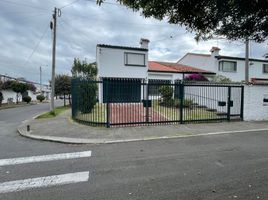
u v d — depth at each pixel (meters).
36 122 13.36
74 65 23.11
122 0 3.67
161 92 14.20
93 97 13.19
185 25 3.74
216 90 14.80
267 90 14.09
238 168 5.81
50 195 4.45
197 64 32.84
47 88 77.38
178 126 11.50
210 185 4.79
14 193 4.55
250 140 8.92
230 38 3.89
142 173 5.51
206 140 8.90
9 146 8.34
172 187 4.71
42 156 7.01
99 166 6.05
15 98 46.91
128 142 8.68
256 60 32.31
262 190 4.52
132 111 12.44
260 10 3.09
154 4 3.34
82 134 9.80
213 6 3.21
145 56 25.42
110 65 24.16
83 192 4.55
